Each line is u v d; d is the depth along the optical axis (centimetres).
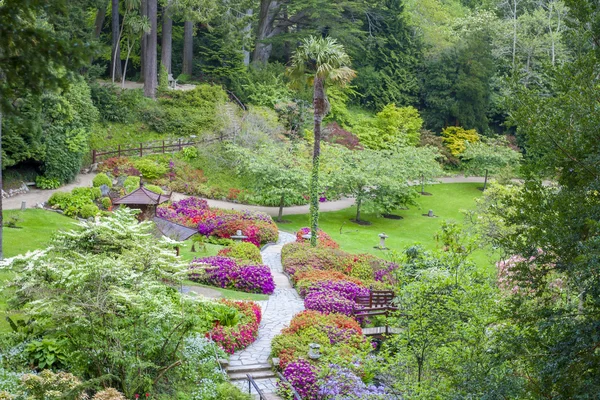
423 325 1100
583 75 898
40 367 1167
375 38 5850
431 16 7019
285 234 3216
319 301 1969
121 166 3522
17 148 2862
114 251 1479
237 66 5131
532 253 857
